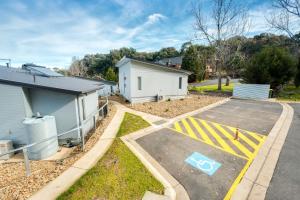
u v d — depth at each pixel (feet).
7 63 47.60
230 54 92.27
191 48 130.41
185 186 15.38
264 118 37.96
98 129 31.14
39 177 16.93
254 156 20.83
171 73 62.08
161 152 22.08
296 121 35.32
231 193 14.43
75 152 23.61
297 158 20.22
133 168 17.54
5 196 13.98
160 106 50.80
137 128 31.07
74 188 14.52
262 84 66.69
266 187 15.10
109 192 13.92
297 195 14.02
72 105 29.50
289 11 77.56
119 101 59.62
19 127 28.53
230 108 48.96
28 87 27.25
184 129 30.94
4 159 25.13
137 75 53.93
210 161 19.75
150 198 13.35
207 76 158.30
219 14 86.63
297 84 79.05
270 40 117.80
